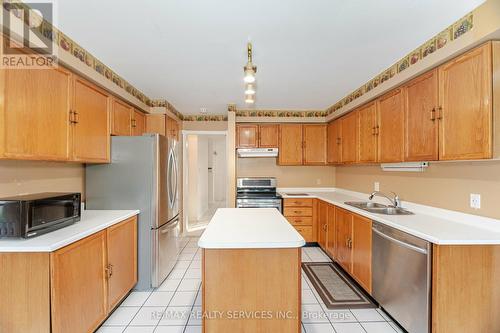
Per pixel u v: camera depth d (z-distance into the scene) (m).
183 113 4.60
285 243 1.51
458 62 1.76
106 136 2.57
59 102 1.91
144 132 3.57
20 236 1.56
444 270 1.65
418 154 2.16
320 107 4.21
